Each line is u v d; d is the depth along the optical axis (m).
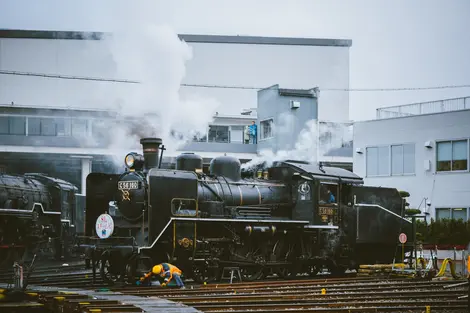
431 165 31.48
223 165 19.58
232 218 18.72
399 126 32.66
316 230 20.27
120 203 17.22
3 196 23.52
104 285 16.97
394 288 16.41
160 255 17.22
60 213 28.00
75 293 13.52
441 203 31.11
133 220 17.09
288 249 20.27
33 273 21.44
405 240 22.02
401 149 32.56
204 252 17.75
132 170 17.44
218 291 14.99
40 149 36.06
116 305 11.97
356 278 19.73
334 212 20.98
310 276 21.28
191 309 11.78
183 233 17.20
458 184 30.55
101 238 17.14
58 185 28.16
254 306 12.36
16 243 23.97
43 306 12.42
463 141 30.50
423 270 20.27
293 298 13.91
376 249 22.70
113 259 17.36
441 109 33.16
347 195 21.58
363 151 33.88
